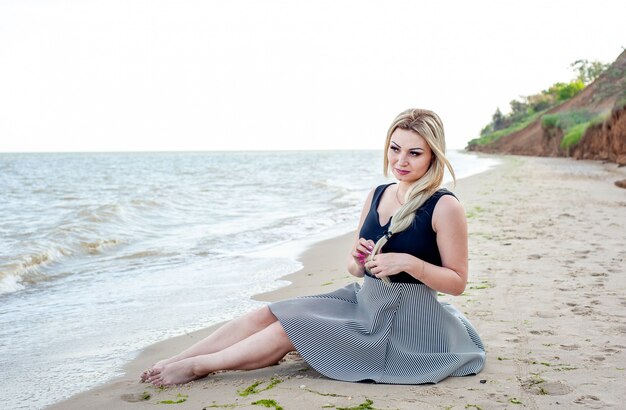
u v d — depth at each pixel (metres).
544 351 3.49
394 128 3.11
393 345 3.10
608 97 52.09
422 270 2.98
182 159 117.19
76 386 3.46
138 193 23.16
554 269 5.96
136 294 6.05
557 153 48.38
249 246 9.16
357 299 3.33
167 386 3.22
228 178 35.22
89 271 7.47
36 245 8.72
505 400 2.76
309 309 3.21
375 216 3.24
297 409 2.69
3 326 4.96
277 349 3.21
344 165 62.16
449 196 3.07
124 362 3.91
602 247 7.17
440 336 3.14
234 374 3.32
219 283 6.46
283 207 15.80
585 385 2.93
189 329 4.71
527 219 10.17
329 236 10.05
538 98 100.75
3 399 3.27
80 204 18.59
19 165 78.00
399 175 3.10
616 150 30.80
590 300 4.71
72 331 4.75
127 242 9.82
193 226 11.98
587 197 13.84
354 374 3.07
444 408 2.68
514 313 4.38
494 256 6.79
